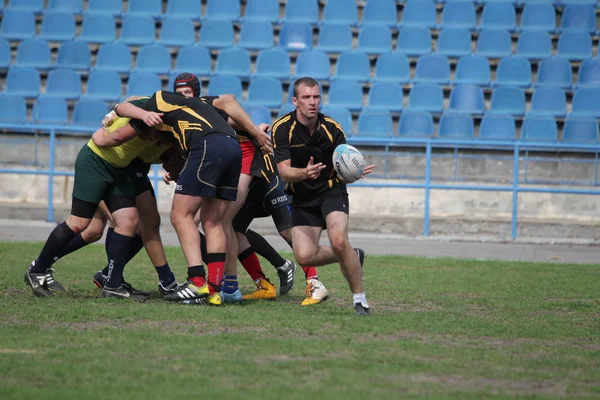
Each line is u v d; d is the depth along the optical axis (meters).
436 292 31.03
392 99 67.88
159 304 25.83
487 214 58.19
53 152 57.19
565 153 58.41
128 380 15.64
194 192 25.55
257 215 29.95
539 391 15.62
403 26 75.25
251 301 28.11
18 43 74.00
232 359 17.66
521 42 73.19
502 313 26.23
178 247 46.19
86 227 27.31
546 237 56.66
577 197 58.06
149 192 27.77
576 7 75.50
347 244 23.81
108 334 20.30
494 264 41.56
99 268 35.97
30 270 27.44
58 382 15.47
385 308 26.67
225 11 76.81
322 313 24.86
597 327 23.66
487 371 17.19
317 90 23.55
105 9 76.88
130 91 68.81
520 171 58.75
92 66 72.56
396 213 58.69
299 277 35.91
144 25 74.69
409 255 45.56
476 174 58.62
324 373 16.56
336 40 73.88
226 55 71.38
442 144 57.91
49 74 69.31
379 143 58.34
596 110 67.81
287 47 73.56
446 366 17.53
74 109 66.06
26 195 59.62
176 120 25.66
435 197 58.34
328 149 23.94
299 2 76.75
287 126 23.91
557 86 69.94
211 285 26.39
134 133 25.77
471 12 75.62
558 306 28.19
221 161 25.45
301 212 24.83
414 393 15.07
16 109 66.44
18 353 17.98
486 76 70.38
